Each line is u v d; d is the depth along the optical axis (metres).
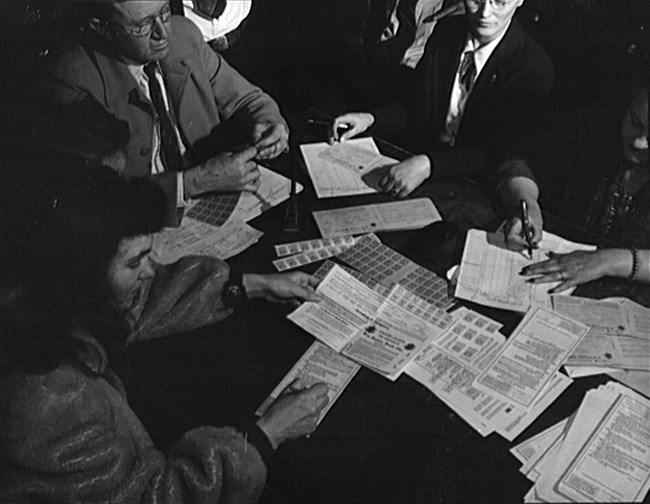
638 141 2.03
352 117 2.41
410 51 2.95
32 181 1.25
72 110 2.04
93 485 1.35
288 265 1.92
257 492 1.48
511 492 1.41
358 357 1.66
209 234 2.02
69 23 2.10
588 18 2.28
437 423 1.53
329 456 1.48
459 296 1.80
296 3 3.39
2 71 2.07
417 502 1.40
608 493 1.41
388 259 1.91
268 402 1.58
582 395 1.57
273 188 2.17
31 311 1.30
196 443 1.47
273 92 3.32
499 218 2.04
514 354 1.65
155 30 2.03
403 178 2.14
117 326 1.49
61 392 1.33
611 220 2.19
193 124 2.35
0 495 1.31
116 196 1.36
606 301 1.78
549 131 2.25
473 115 2.38
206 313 1.77
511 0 2.15
